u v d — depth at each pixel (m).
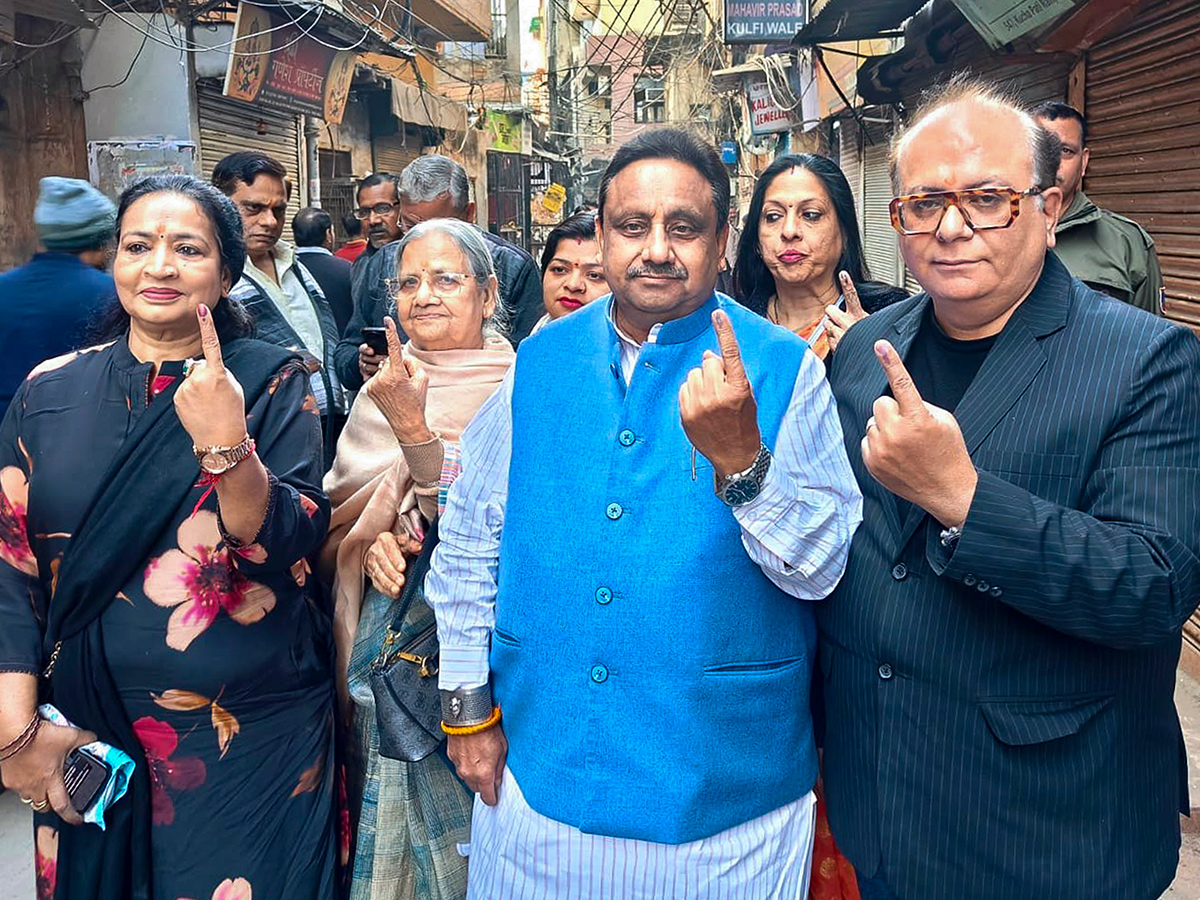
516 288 4.00
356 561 2.28
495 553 1.86
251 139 9.55
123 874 1.97
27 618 1.99
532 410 1.74
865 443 1.49
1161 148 4.39
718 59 17.86
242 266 2.15
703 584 1.59
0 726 1.89
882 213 10.17
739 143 18.64
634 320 1.68
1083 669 1.57
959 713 1.60
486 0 18.19
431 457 2.08
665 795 1.60
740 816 1.64
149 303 1.96
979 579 1.49
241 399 1.77
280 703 2.06
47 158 7.17
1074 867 1.57
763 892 1.69
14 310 3.26
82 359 2.08
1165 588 1.43
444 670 1.84
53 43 6.98
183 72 7.77
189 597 1.95
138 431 1.93
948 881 1.62
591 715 1.64
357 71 12.34
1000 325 1.68
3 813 3.23
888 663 1.67
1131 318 1.58
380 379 2.03
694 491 1.60
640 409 1.64
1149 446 1.50
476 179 19.30
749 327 1.70
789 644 1.69
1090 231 3.59
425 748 2.02
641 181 1.59
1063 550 1.43
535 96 26.19
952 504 1.46
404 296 2.44
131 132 7.79
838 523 1.61
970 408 1.62
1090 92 5.14
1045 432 1.55
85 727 1.95
